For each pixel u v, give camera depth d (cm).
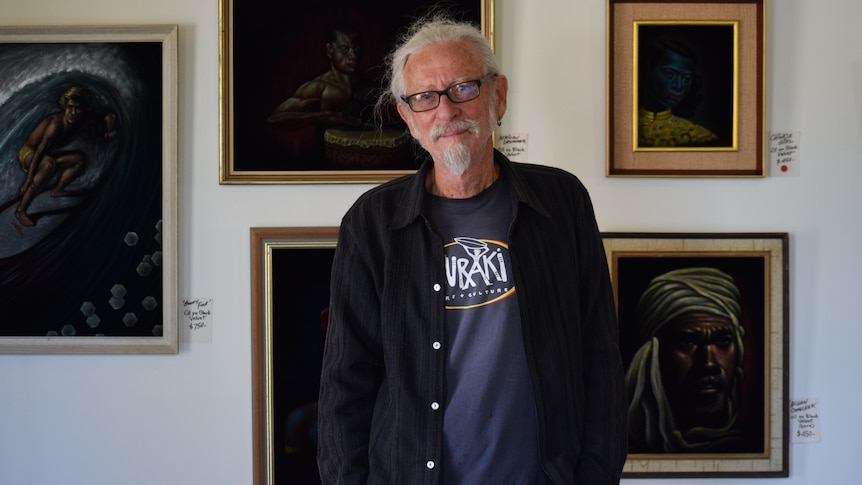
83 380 214
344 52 208
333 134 208
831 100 210
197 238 212
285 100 208
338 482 155
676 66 208
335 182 208
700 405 210
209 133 211
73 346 211
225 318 213
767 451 210
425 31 154
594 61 211
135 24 210
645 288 210
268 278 210
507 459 148
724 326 210
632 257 210
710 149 208
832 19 210
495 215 157
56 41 209
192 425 213
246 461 213
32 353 212
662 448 210
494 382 149
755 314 210
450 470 149
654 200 212
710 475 210
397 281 157
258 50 208
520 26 210
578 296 157
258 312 210
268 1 208
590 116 211
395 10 208
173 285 210
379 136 208
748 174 208
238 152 209
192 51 211
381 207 163
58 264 211
